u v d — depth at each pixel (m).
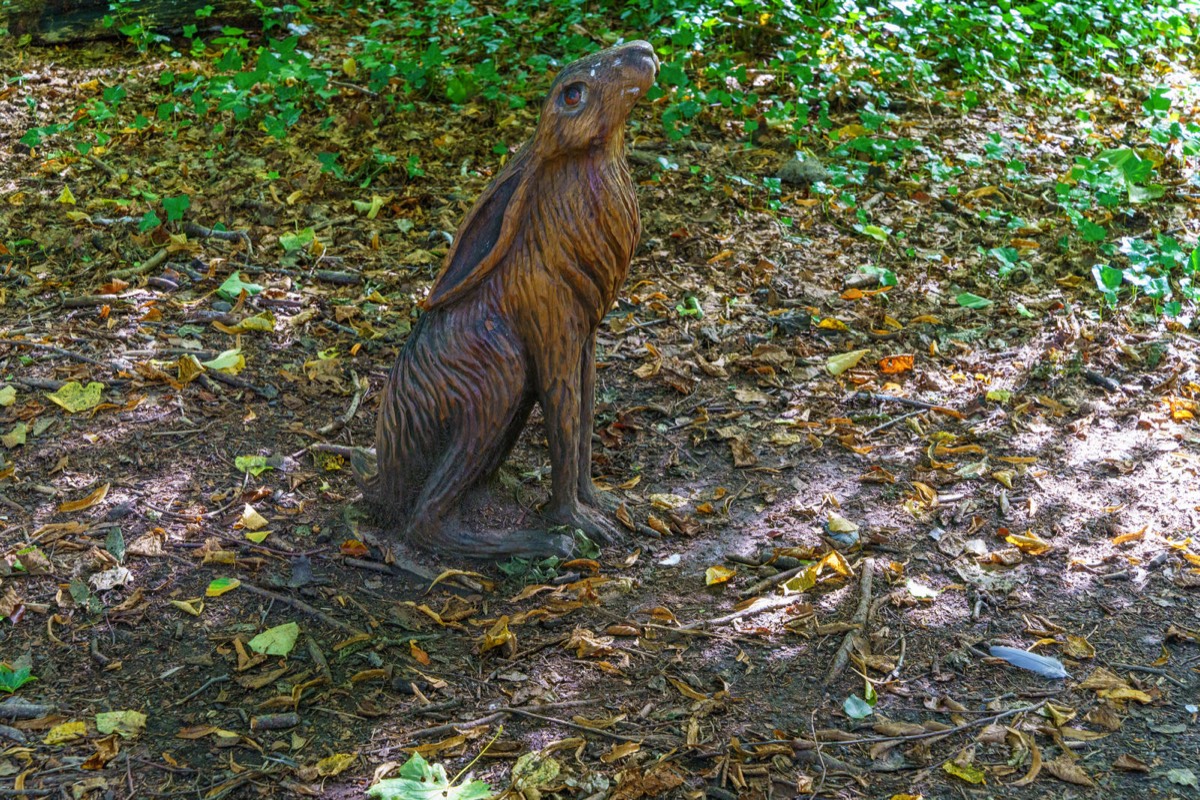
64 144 6.79
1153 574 3.88
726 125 7.06
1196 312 5.54
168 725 3.25
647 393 4.96
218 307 5.38
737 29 7.92
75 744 3.18
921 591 3.79
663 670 3.48
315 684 3.40
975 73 7.74
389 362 5.10
